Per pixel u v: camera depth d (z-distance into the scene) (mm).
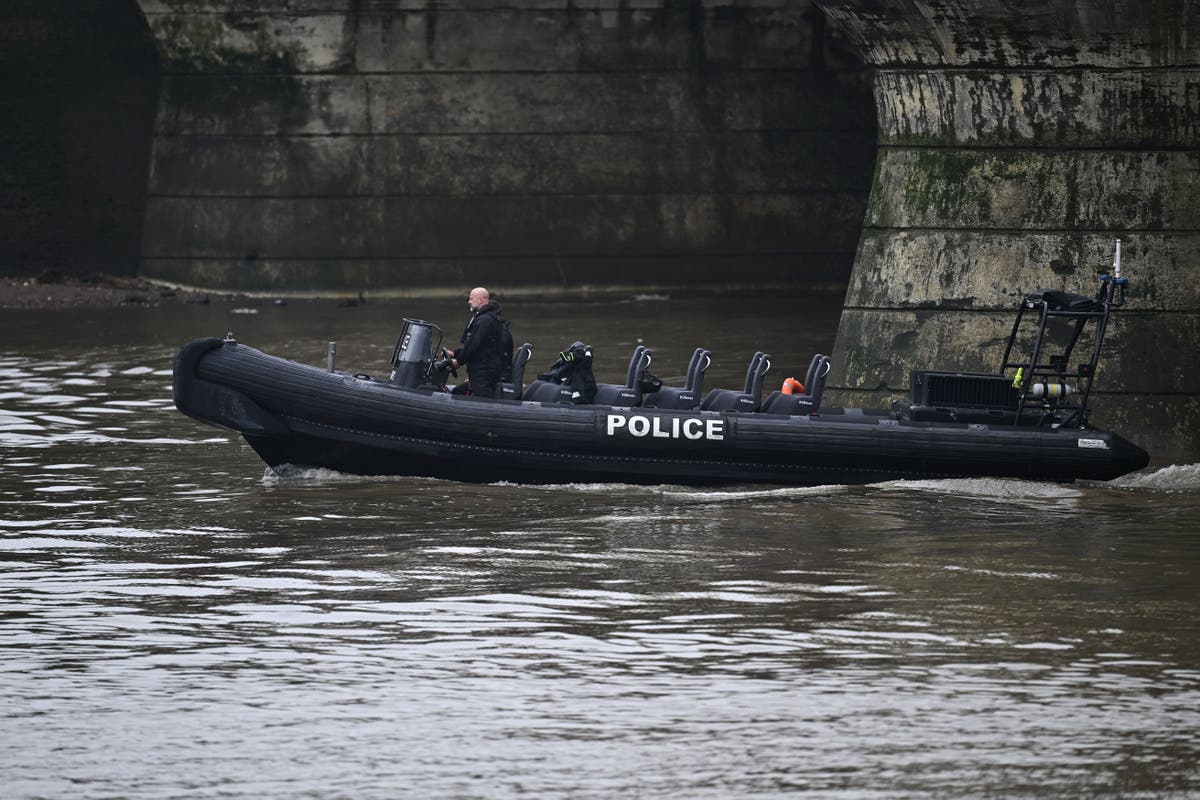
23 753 32094
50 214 134875
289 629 40250
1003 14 62969
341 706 34688
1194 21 62188
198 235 132875
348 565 46344
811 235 135375
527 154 133000
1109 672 36656
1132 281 64125
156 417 73250
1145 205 64062
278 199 132000
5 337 104375
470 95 132125
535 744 32438
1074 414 58375
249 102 132000
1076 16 62312
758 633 39688
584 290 133750
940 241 66625
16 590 43906
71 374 87375
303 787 30359
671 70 133500
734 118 134375
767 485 57531
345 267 132125
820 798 29781
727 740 32594
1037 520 52250
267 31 130375
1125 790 30109
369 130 131750
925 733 32938
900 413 59094
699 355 59500
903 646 38625
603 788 30234
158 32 131125
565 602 42438
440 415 56781
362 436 57188
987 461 57219
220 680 36406
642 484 57562
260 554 47625
